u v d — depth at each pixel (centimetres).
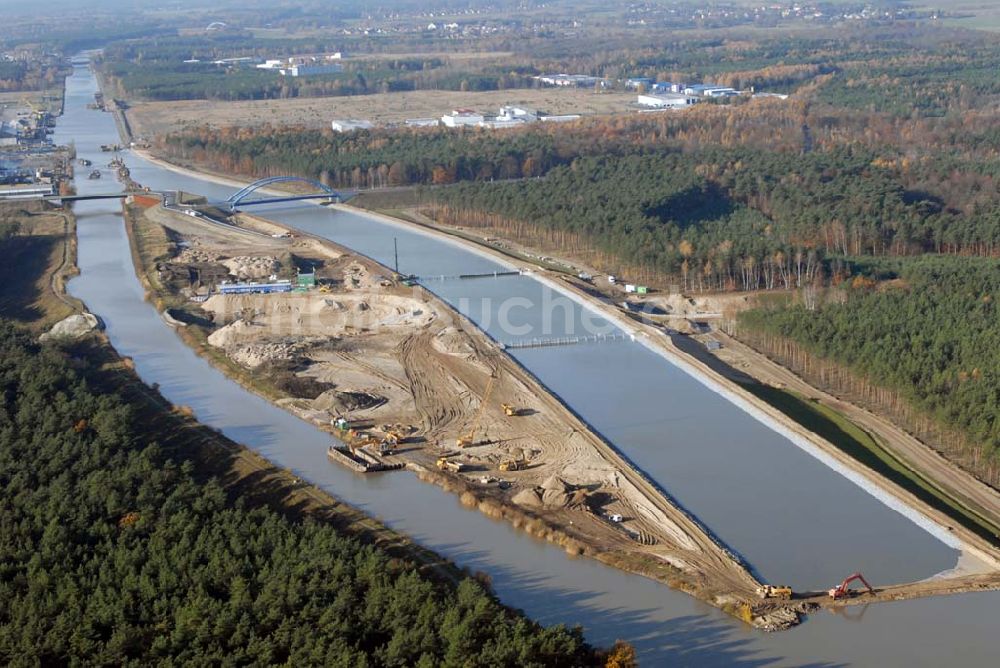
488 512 19025
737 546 17975
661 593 16662
